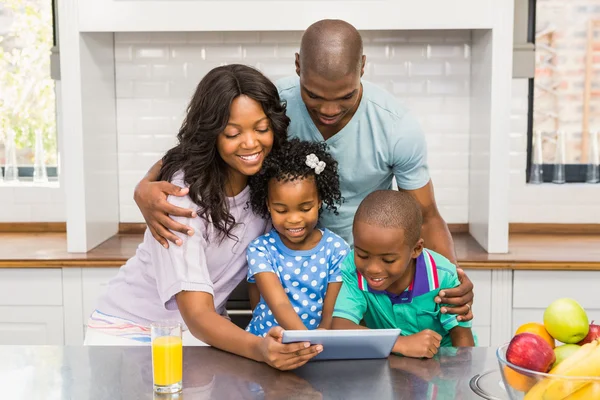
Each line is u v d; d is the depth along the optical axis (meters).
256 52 3.61
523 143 3.62
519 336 1.34
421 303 1.89
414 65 3.60
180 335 1.44
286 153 1.95
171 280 1.77
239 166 1.86
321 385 1.45
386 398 1.38
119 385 1.45
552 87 3.68
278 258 2.05
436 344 1.63
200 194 1.86
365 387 1.44
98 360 1.58
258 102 1.83
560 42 3.66
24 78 3.76
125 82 3.63
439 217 2.41
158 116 3.65
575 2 3.63
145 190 1.87
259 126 1.84
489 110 3.17
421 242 1.84
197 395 1.40
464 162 3.63
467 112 3.61
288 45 3.60
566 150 3.71
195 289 1.75
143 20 3.15
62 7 3.14
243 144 1.83
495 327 3.07
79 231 3.20
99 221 3.39
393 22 3.13
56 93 3.68
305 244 2.07
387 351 1.57
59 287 3.11
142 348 1.65
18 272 3.11
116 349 1.65
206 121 1.83
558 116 3.69
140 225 3.68
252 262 2.00
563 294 3.04
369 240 1.73
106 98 3.50
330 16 3.13
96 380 1.47
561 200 3.65
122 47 3.61
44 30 3.74
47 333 3.13
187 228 1.80
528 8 3.64
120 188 3.68
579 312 1.41
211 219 1.90
